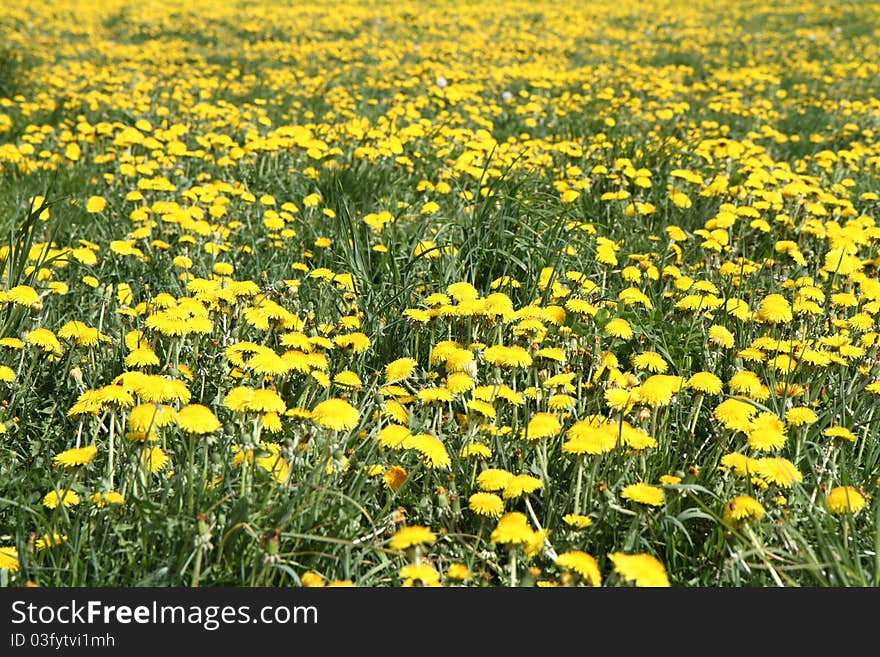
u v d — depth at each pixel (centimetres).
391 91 1101
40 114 845
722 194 556
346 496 241
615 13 2188
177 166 627
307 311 386
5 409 294
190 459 240
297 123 852
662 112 848
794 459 278
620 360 366
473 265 442
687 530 255
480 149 632
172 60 1380
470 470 271
